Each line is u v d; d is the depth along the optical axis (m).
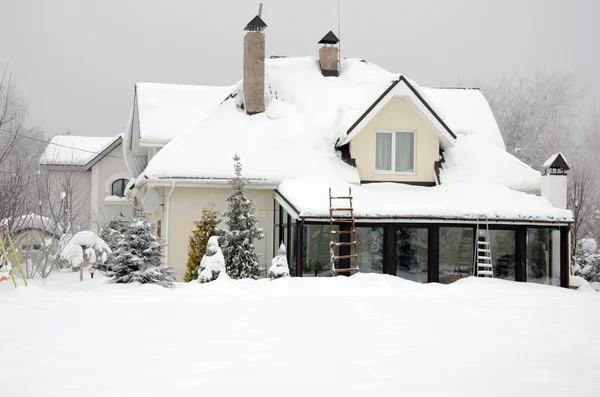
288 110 25.28
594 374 6.89
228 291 14.95
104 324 10.22
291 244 21.06
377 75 28.19
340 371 6.95
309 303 13.10
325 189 21.22
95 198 38.78
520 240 20.70
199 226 20.28
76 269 25.09
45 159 38.25
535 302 13.86
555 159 22.50
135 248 17.08
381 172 23.20
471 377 6.70
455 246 20.56
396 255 20.31
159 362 7.38
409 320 10.88
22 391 6.04
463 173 23.56
